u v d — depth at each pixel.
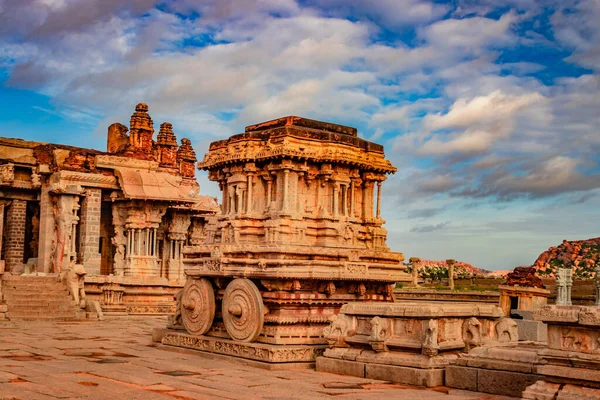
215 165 25.22
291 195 23.45
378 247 25.19
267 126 25.02
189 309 23.69
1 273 39.06
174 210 56.38
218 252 22.80
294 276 20.80
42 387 15.09
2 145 52.00
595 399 12.14
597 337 12.62
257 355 20.23
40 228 51.50
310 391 15.41
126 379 16.56
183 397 14.27
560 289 30.58
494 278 55.03
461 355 16.50
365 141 25.34
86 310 41.91
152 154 54.56
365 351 18.16
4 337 27.77
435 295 46.25
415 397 14.62
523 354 15.11
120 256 52.41
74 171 50.59
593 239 78.94
